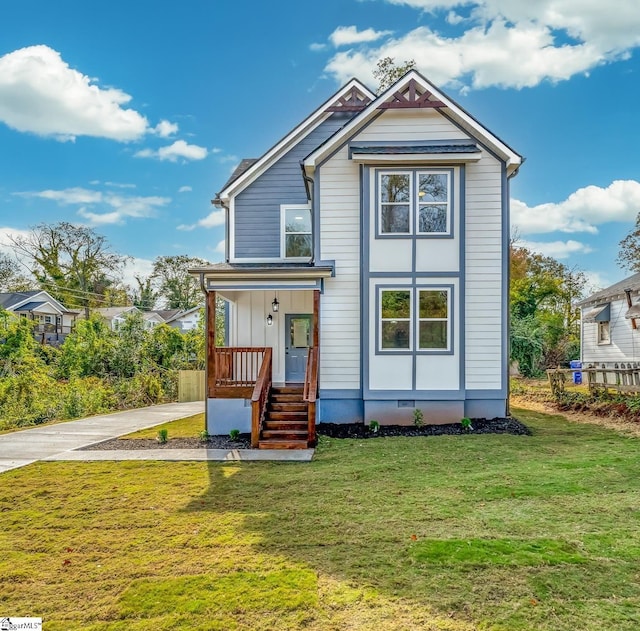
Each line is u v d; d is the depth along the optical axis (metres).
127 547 4.77
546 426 10.97
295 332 13.06
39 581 4.09
